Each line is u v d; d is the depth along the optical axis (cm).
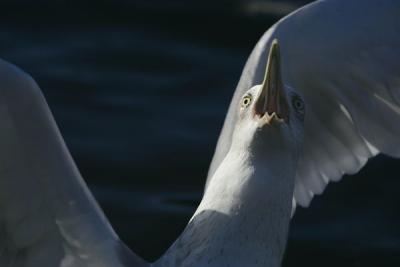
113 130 2016
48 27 2420
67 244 1100
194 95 2181
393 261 1697
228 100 2167
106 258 1084
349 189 1895
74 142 1966
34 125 1060
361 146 1303
